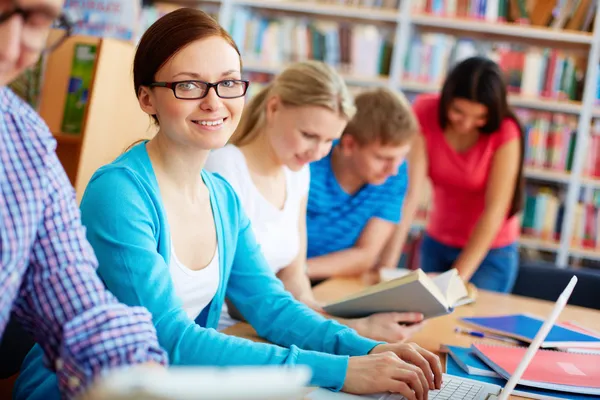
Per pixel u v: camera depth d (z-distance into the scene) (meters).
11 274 0.89
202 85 1.30
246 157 1.93
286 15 4.56
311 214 2.55
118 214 1.24
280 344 1.54
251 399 0.62
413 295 1.62
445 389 1.32
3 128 0.91
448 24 4.24
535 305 2.35
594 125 4.26
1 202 0.89
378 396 1.26
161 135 1.36
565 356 1.59
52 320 0.94
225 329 1.66
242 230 1.59
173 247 1.37
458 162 2.96
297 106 1.87
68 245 0.95
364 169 2.42
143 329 0.96
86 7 2.74
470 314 2.08
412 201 2.99
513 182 2.93
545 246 4.18
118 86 2.62
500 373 1.43
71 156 2.67
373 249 2.59
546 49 4.29
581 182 4.16
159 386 0.59
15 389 1.26
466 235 3.10
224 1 4.36
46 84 2.61
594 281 2.90
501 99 2.78
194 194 1.42
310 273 2.44
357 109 2.39
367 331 1.64
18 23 0.79
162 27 1.31
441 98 2.87
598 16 4.11
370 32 4.41
